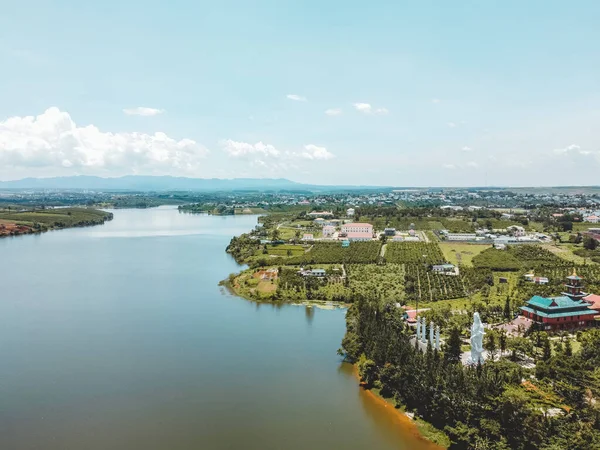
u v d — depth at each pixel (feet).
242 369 536.83
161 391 483.51
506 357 508.12
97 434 405.80
